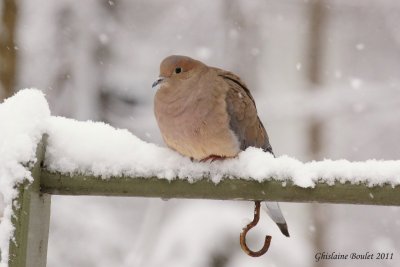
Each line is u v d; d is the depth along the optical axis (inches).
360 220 647.8
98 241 473.4
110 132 176.9
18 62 595.8
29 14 677.9
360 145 671.8
